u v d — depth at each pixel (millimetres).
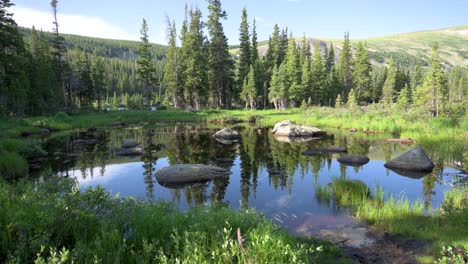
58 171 14430
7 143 17141
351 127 31375
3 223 4020
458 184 11023
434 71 51344
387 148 19938
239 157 17516
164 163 16188
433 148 18172
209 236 4641
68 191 6148
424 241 6367
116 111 57406
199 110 55344
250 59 71625
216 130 32094
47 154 18828
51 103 52719
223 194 10633
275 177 12883
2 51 35438
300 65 73000
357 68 77562
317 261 5422
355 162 15570
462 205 8039
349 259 5582
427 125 25641
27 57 53719
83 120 41281
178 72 62094
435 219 7570
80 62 71438
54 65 59156
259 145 21984
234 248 3736
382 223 7465
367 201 9367
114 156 18250
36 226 4051
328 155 17922
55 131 32125
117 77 138375
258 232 4754
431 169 13883
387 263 5523
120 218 5117
